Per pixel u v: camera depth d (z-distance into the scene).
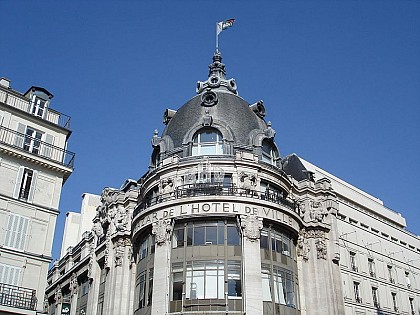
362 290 47.09
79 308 56.38
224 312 36.03
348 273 46.50
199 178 42.47
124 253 47.69
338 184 53.56
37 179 34.31
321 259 44.19
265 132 47.72
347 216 50.47
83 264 57.56
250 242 39.06
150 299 39.59
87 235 60.00
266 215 40.75
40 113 37.00
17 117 35.00
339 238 47.34
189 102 50.50
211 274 38.09
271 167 44.41
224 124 45.97
